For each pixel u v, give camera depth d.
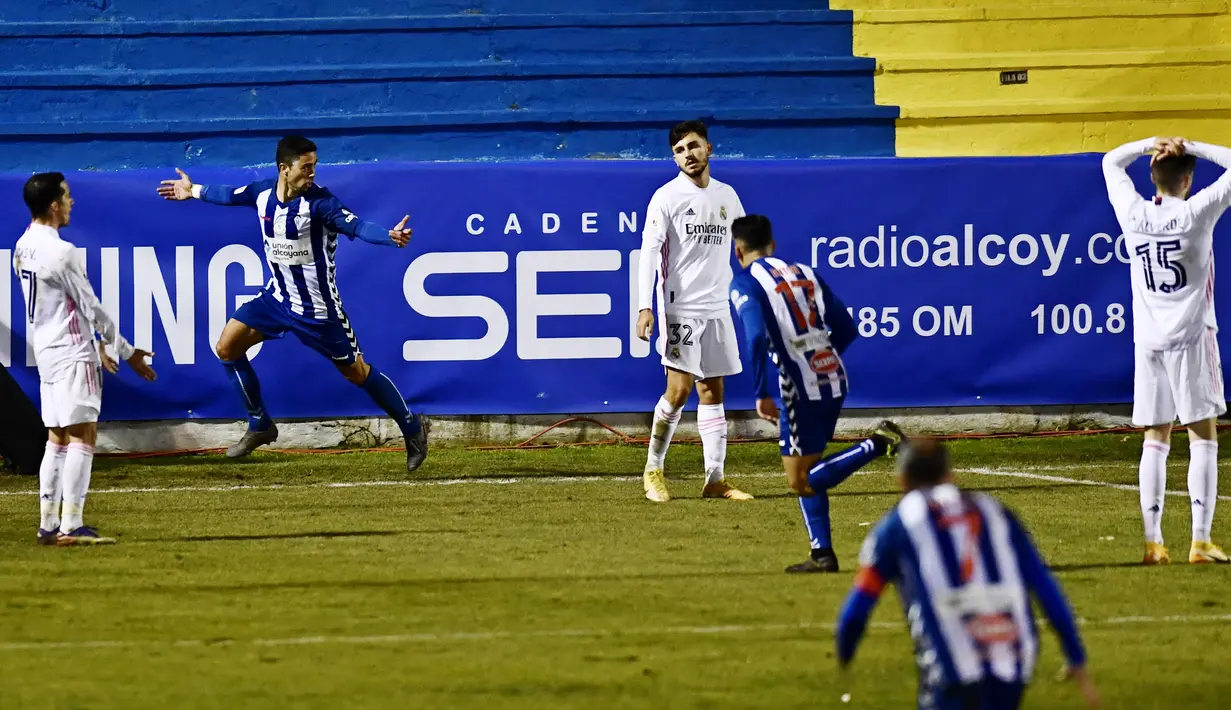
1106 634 22.05
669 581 26.17
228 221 46.06
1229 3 53.53
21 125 48.94
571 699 18.67
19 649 21.45
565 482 40.38
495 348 46.56
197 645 21.64
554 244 46.53
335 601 24.66
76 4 53.22
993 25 53.41
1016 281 47.34
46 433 42.84
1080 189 47.34
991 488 38.28
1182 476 40.34
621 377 46.91
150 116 50.91
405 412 39.47
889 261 47.09
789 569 26.91
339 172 46.03
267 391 46.38
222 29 52.09
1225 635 21.98
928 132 50.72
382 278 46.25
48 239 29.55
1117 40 53.38
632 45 52.41
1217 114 50.84
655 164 46.72
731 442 47.75
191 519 34.22
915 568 13.43
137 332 45.94
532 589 25.55
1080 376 47.59
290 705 18.48
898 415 47.78
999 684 13.09
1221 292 47.53
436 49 52.22
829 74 51.78
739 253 26.44
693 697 18.75
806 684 19.33
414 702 18.58
